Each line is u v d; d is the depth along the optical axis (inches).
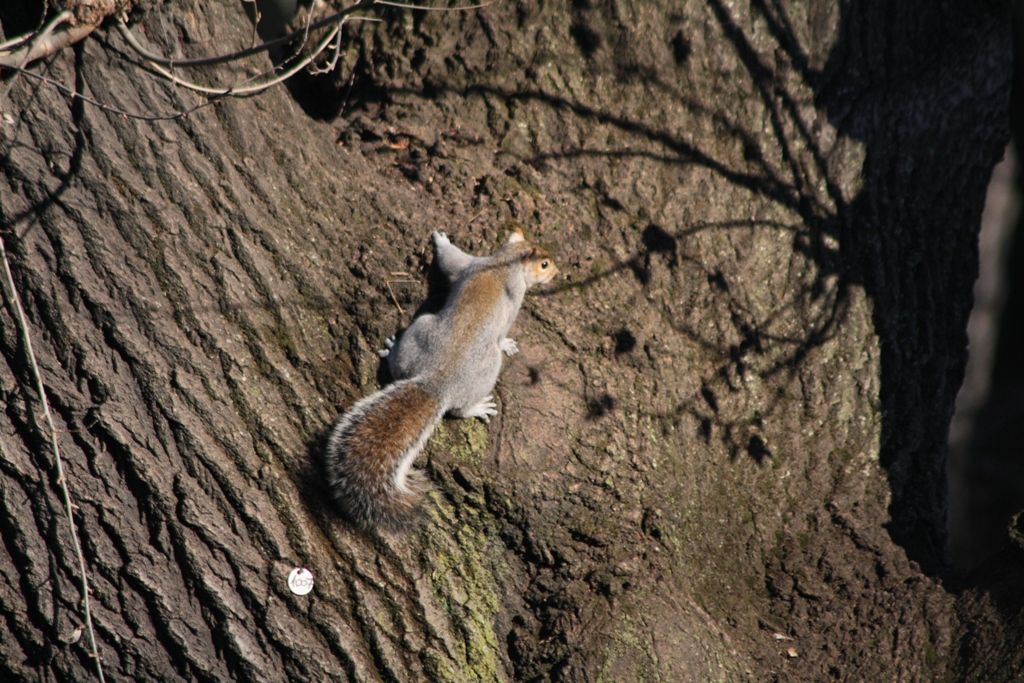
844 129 417.4
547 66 392.8
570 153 392.2
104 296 311.7
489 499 343.3
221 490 313.9
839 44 411.5
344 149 372.8
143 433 311.4
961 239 443.8
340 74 397.4
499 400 351.6
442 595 332.8
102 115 314.0
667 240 394.0
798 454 405.4
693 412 390.0
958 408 916.6
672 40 398.9
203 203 326.3
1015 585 360.8
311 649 314.5
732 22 401.1
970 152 442.9
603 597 348.5
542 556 348.5
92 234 311.7
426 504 337.7
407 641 324.5
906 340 423.5
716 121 404.8
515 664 341.7
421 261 358.3
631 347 377.7
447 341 343.9
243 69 343.6
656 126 399.2
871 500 408.5
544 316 368.2
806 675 361.4
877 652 365.1
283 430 325.7
